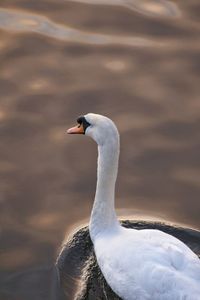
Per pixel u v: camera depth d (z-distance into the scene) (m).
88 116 13.28
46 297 13.05
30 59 18.70
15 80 18.03
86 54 18.95
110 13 20.33
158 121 17.05
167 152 16.33
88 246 14.20
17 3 20.75
